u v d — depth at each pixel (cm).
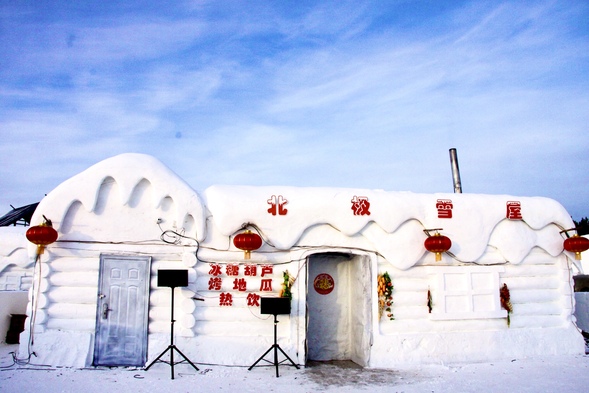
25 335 826
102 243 861
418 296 955
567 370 868
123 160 882
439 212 977
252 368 850
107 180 879
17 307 1088
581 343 1024
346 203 930
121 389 702
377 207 942
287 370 850
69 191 858
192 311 855
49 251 848
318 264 1016
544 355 993
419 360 918
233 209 884
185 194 880
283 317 892
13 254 1261
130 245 866
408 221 967
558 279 1045
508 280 1012
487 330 978
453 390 736
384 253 939
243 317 875
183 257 866
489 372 855
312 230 927
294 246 910
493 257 1004
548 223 1040
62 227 852
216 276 876
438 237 917
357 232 930
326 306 1004
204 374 801
